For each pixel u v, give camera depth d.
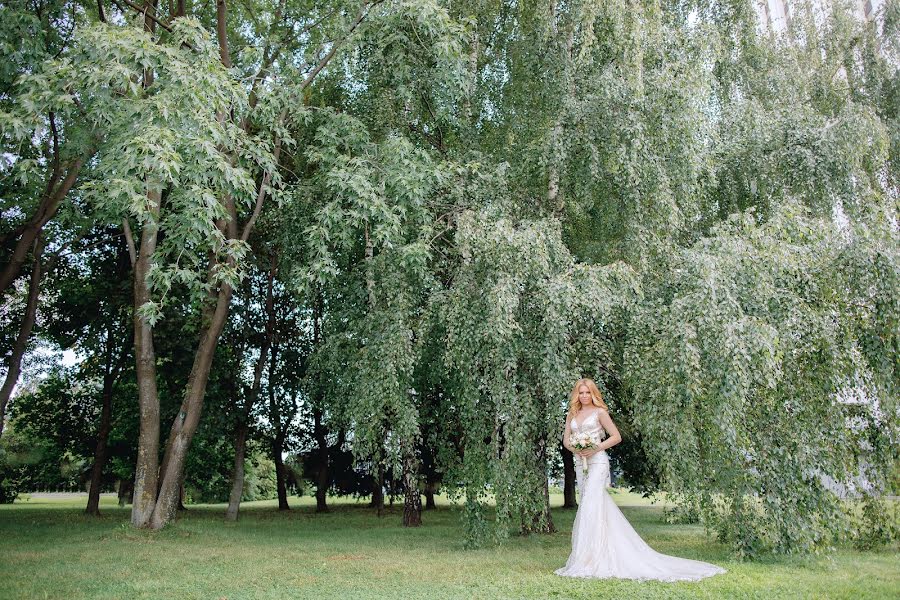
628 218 8.80
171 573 7.03
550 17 9.90
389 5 9.38
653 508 17.86
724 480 6.64
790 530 6.48
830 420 6.76
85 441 18.05
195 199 7.38
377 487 19.02
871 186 10.63
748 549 6.95
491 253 7.68
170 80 7.53
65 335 16.67
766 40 11.81
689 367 6.29
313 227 8.88
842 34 12.70
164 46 7.77
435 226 9.06
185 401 11.23
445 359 7.82
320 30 12.59
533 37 10.43
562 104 9.44
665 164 8.75
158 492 11.66
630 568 6.18
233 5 13.66
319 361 10.59
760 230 7.31
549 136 8.98
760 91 11.27
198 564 7.61
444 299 8.17
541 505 8.32
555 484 10.59
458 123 10.45
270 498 34.00
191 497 26.30
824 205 9.19
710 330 6.33
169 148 6.73
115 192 6.79
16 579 6.61
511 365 7.50
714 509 6.95
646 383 7.11
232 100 8.59
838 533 6.60
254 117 9.76
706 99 9.15
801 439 6.61
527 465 8.05
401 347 8.03
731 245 7.08
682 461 6.57
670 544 8.86
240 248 8.55
